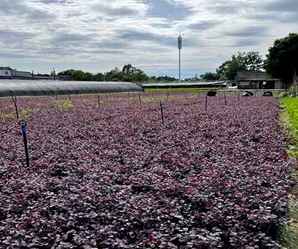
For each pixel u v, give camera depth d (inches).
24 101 1823.3
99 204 318.7
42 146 594.9
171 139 669.3
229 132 770.2
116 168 446.6
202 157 514.0
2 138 687.1
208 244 257.3
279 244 293.9
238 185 363.3
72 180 395.5
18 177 418.0
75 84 3029.0
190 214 311.1
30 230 273.6
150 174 412.8
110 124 912.9
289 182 403.9
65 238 263.7
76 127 858.1
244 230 286.5
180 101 1971.0
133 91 3567.9
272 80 4923.7
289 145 713.0
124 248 251.1
